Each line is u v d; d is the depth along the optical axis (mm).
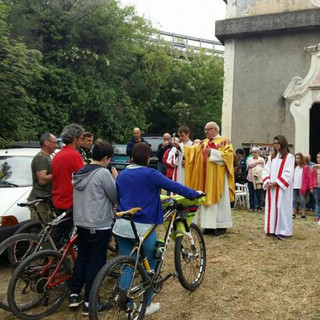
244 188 10695
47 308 4141
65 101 16875
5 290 4633
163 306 4312
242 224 8141
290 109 10992
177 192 3904
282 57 11148
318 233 7402
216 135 7047
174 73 25531
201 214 7113
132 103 21203
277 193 6883
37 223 4812
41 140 5258
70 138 4734
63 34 17375
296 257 5805
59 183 4680
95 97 17641
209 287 4766
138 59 21531
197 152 6941
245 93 11508
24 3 16312
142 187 3867
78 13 17297
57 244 4508
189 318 4043
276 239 6859
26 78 10359
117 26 19422
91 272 3990
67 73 16703
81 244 4152
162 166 9961
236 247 6355
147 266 3885
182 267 4617
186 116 25531
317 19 10641
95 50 18812
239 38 11625
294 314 4074
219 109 25953
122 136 19406
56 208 4727
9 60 10016
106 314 3764
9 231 5176
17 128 11391
